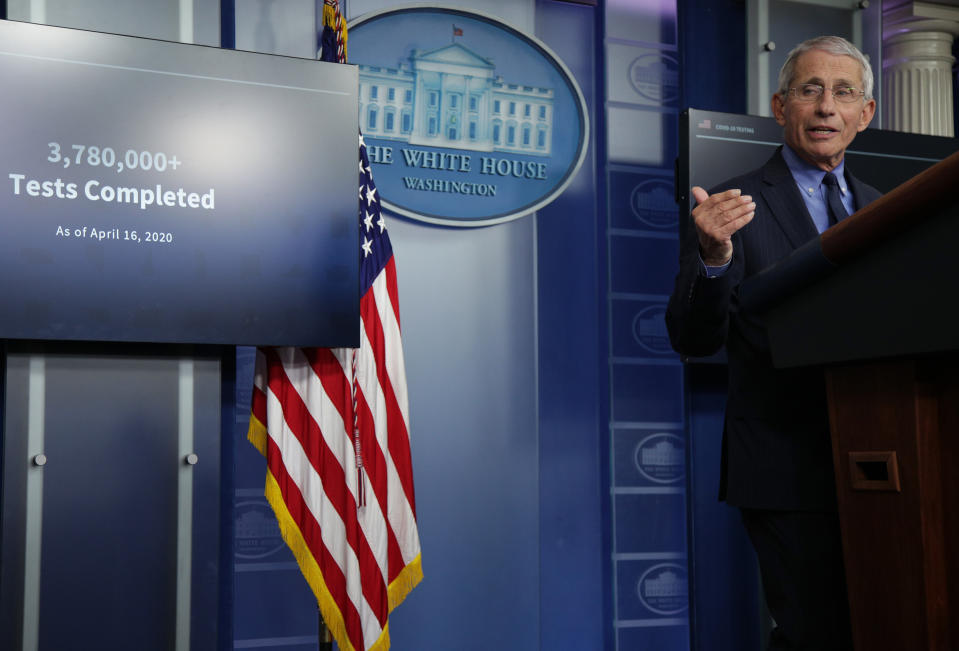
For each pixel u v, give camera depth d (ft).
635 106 12.35
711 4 12.22
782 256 6.54
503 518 11.32
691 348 6.03
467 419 11.28
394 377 8.98
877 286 4.22
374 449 8.64
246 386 10.41
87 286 7.13
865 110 7.29
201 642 7.55
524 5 11.89
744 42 12.30
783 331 4.88
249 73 7.72
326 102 7.90
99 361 7.54
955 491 4.13
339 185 7.85
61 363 7.44
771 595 5.84
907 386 4.24
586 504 11.69
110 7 8.93
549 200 11.74
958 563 4.10
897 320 4.11
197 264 7.42
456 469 11.18
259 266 7.58
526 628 11.28
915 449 4.20
